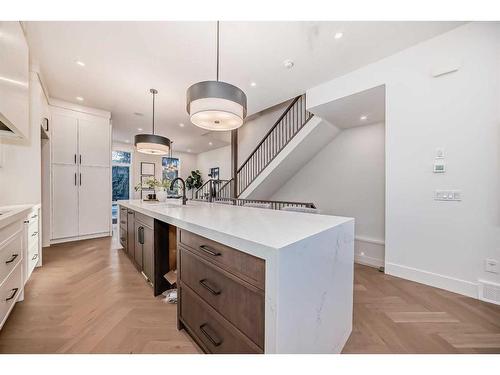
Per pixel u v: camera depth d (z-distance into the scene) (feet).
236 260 3.40
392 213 8.66
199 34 7.52
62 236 13.25
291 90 11.69
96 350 4.49
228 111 5.86
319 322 3.73
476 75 6.86
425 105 7.84
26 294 6.91
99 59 9.07
